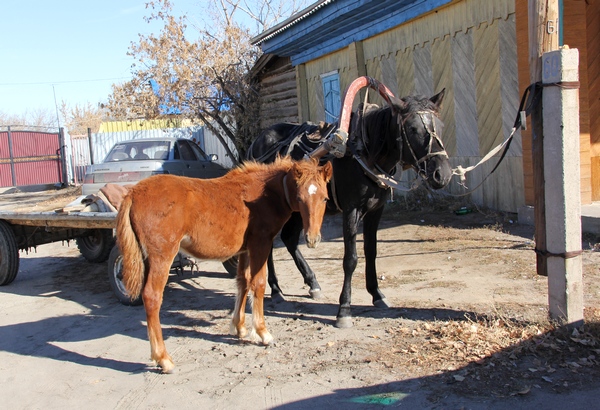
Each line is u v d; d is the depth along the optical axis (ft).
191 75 59.06
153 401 14.16
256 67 58.95
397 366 14.87
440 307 19.33
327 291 22.82
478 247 26.68
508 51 30.94
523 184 30.99
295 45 48.98
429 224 32.91
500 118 32.22
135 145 43.21
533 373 13.80
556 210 15.58
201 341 18.25
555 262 15.84
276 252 31.19
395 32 40.27
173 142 43.42
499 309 18.28
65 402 14.48
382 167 18.39
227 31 64.75
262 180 17.13
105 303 23.57
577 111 15.29
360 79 18.13
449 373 14.19
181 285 25.59
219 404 13.71
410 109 16.58
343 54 45.88
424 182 17.08
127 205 15.39
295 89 54.44
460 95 35.40
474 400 12.83
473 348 15.40
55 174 85.30
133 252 15.38
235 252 16.87
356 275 24.70
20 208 54.49
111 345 18.51
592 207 28.14
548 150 15.60
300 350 16.71
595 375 13.50
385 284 22.82
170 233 15.29
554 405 12.38
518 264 23.45
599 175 29.40
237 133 63.82
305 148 20.79
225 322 20.06
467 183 35.96
